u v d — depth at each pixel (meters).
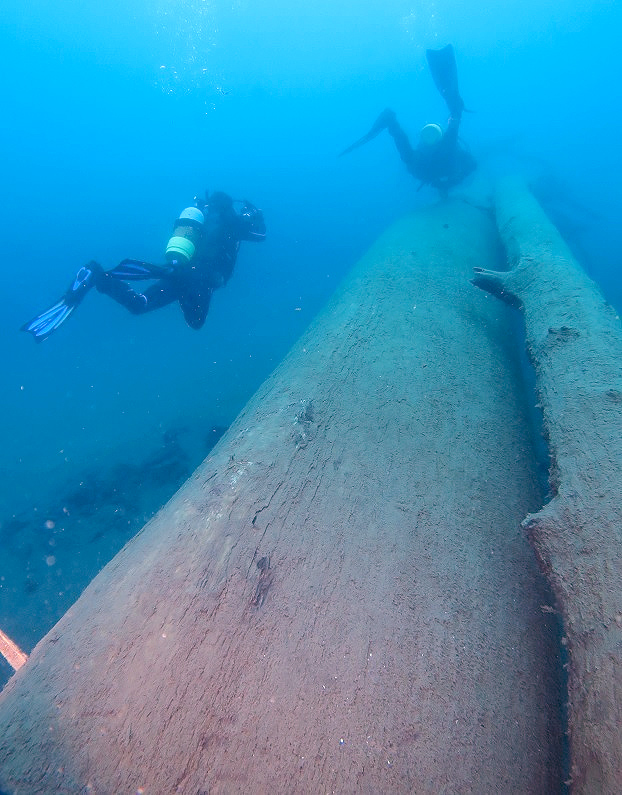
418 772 1.25
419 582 1.69
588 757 1.16
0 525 5.00
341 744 1.27
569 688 1.34
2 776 1.21
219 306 10.05
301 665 1.41
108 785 1.17
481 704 1.42
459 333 3.23
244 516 1.78
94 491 5.14
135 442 6.19
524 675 1.52
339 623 1.53
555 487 1.86
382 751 1.27
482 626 1.61
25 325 4.51
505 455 2.37
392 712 1.35
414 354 2.89
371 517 1.89
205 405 6.79
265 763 1.22
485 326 3.45
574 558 1.53
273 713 1.31
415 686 1.42
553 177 8.41
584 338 2.42
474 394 2.69
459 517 1.96
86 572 4.07
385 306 3.39
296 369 2.79
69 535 4.54
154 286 4.79
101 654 1.42
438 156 7.08
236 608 1.52
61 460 6.18
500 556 1.86
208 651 1.41
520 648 1.59
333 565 1.69
